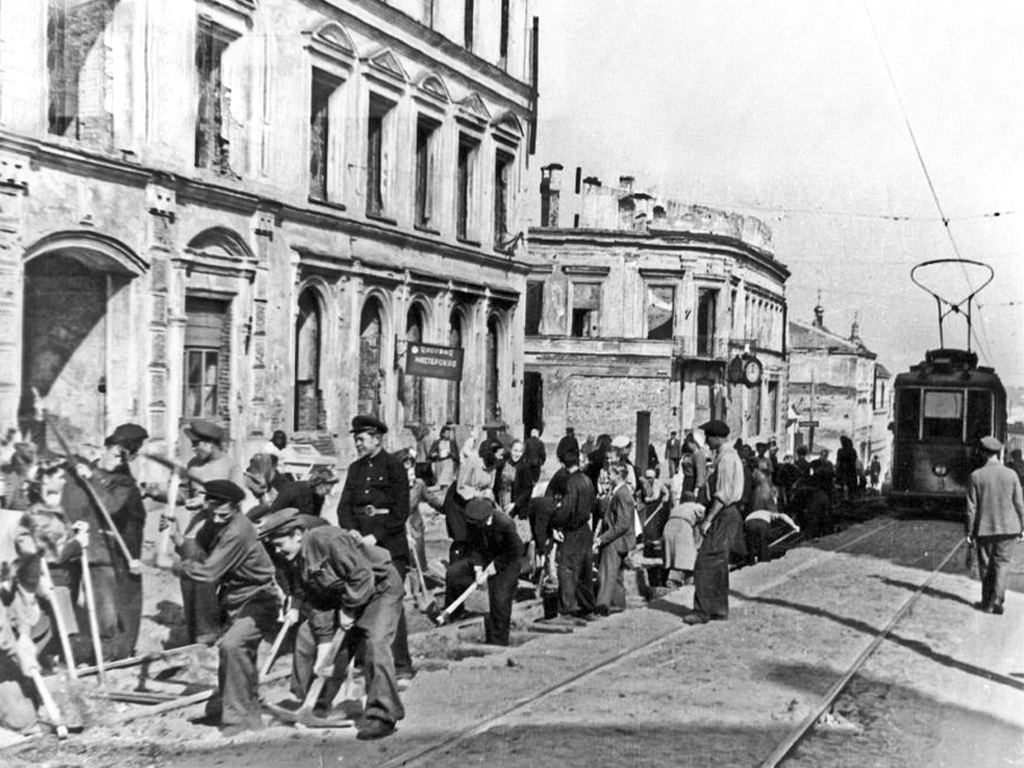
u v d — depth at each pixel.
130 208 16.55
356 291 22.73
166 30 17.20
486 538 11.16
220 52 19.11
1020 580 16.34
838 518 25.53
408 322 25.58
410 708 8.45
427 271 25.48
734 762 7.37
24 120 14.40
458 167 27.86
